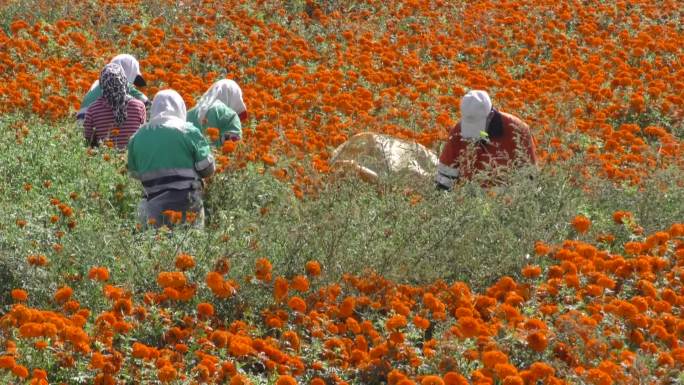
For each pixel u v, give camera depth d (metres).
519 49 37.22
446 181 21.55
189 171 20.75
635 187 22.73
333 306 15.88
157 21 36.41
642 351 14.98
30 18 37.69
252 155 21.72
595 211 21.14
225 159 21.84
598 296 16.80
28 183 21.09
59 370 13.84
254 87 29.70
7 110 25.67
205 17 38.22
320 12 38.38
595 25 39.69
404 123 26.45
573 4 42.59
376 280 16.69
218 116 24.69
